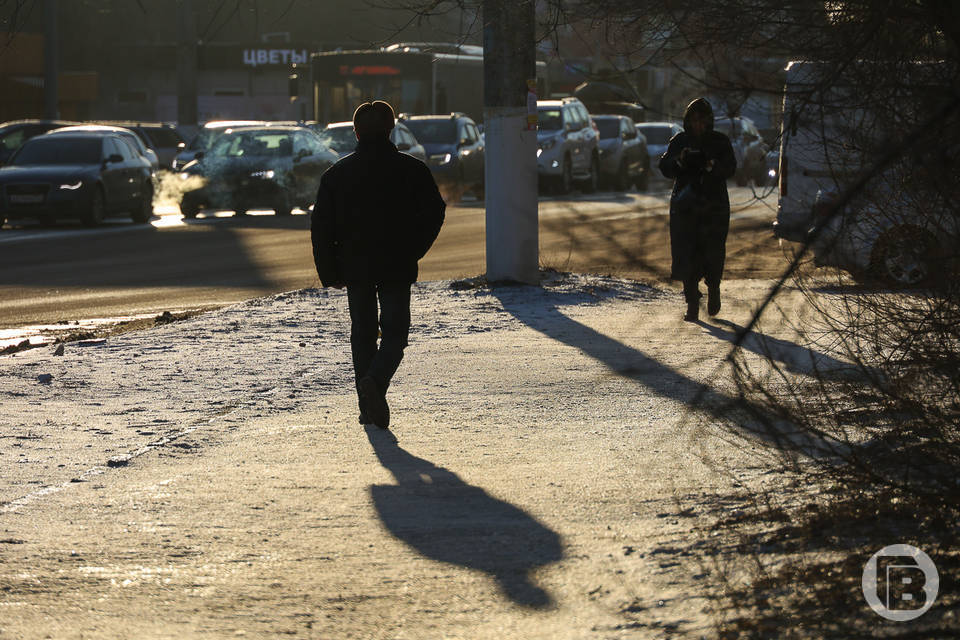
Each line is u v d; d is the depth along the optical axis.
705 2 13.96
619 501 20.52
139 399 30.50
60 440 26.16
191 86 182.38
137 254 71.88
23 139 127.06
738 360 16.84
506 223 49.75
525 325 41.62
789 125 14.21
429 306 46.25
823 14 14.12
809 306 15.98
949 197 14.38
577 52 14.64
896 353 16.25
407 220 26.80
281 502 21.23
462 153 118.25
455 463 23.78
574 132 121.56
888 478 16.39
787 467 17.56
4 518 20.42
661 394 29.50
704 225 13.82
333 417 28.23
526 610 15.79
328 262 27.06
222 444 25.62
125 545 18.94
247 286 57.84
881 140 14.06
